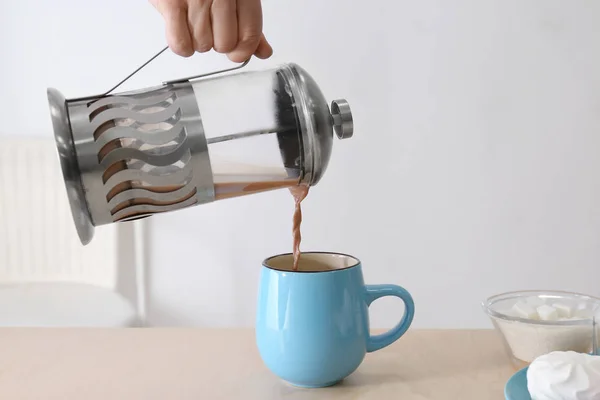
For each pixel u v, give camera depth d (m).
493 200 1.75
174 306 1.85
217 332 0.95
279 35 1.71
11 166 1.76
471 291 1.80
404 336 0.93
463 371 0.81
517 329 0.79
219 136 0.71
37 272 1.78
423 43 1.70
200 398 0.74
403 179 1.75
